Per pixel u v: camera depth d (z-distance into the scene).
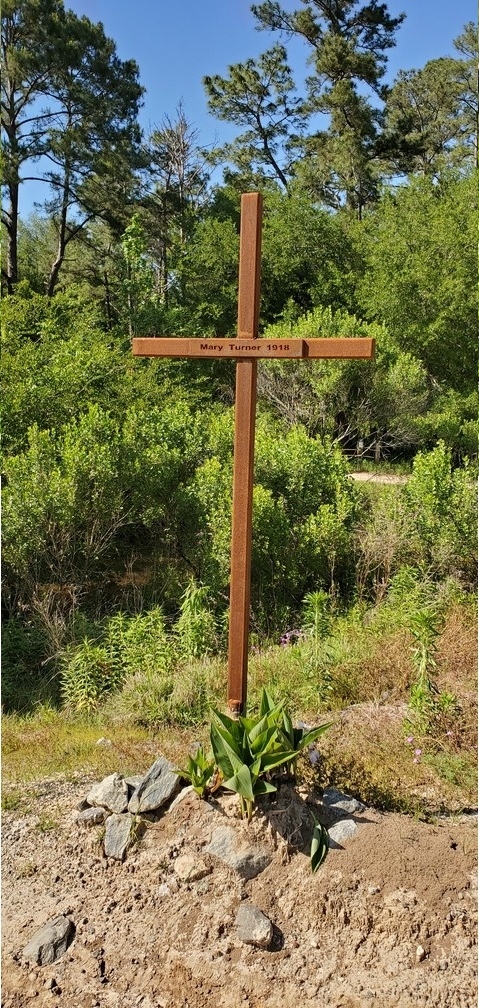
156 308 18.88
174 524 9.07
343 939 2.99
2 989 2.92
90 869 3.45
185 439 9.48
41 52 20.81
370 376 13.81
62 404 10.20
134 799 3.71
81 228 26.69
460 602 7.19
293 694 5.41
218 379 18.83
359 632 6.59
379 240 20.56
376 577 8.45
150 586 9.09
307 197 22.53
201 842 3.39
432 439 15.04
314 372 13.48
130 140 22.28
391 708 5.00
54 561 8.41
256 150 27.83
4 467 8.17
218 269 21.86
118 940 3.10
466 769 4.18
